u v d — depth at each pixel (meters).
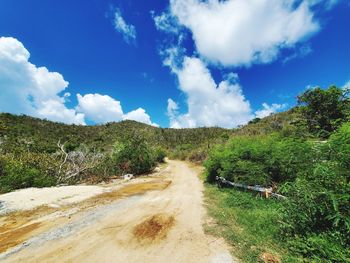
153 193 11.86
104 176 18.70
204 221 6.89
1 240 5.68
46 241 5.52
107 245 5.27
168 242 5.41
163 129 113.75
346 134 5.14
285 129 17.08
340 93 15.95
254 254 4.65
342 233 4.28
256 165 10.19
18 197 9.80
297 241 4.68
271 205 7.58
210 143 40.09
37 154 17.77
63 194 10.81
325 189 4.62
